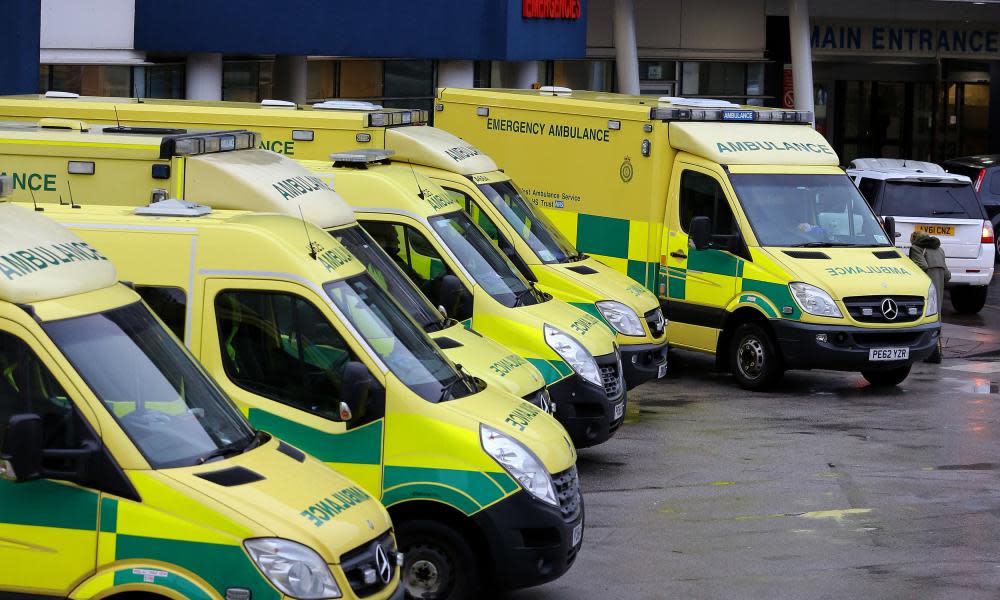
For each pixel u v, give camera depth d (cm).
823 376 2258
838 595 1186
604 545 1309
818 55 4847
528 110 2233
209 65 2838
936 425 1889
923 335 2086
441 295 1405
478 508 1041
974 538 1370
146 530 802
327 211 1283
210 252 1067
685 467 1619
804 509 1457
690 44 4406
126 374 847
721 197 2089
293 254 1067
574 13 3594
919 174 2978
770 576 1231
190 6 2719
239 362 1064
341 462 1049
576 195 2202
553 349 1503
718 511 1437
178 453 843
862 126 5241
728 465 1633
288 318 1059
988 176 3753
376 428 1048
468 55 3169
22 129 1388
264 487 839
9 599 809
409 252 1505
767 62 4534
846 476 1599
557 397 1503
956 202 2961
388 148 1745
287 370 1059
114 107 1739
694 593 1179
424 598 1058
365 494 909
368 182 1515
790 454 1697
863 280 2045
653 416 1898
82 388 812
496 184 1809
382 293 1137
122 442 809
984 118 5334
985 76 5309
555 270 1806
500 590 1092
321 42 2877
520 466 1053
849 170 3106
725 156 2106
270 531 806
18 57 2228
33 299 828
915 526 1406
